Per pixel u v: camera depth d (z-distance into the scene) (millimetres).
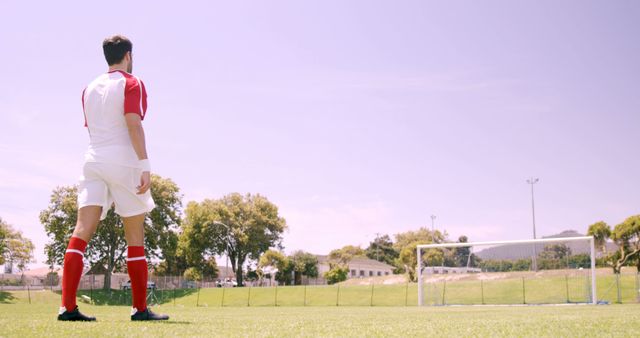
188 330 3199
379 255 116625
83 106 4438
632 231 42750
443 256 38188
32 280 68562
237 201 74625
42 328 3082
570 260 34781
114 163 4234
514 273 36000
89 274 63625
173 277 67000
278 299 47062
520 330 3387
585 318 5215
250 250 72938
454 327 3729
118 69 4508
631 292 35188
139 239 4457
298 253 84750
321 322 4652
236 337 2793
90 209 4250
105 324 3527
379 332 3229
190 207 72000
